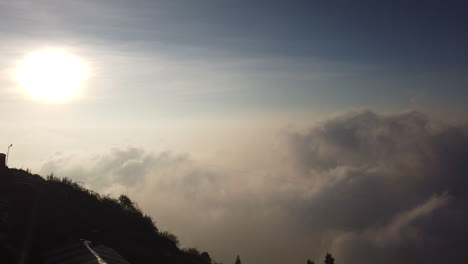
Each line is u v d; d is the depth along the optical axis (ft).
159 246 105.81
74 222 86.38
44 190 89.92
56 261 67.56
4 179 87.56
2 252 66.59
